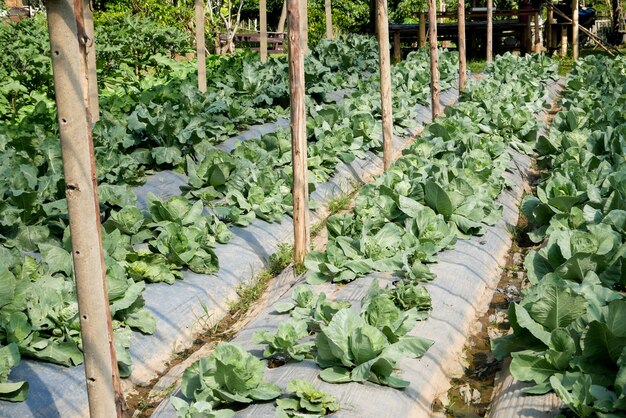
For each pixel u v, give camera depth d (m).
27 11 24.42
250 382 4.79
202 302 6.83
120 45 17.17
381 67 10.32
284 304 6.21
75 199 4.09
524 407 4.84
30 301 5.57
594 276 5.89
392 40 29.64
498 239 8.33
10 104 12.59
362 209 7.95
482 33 28.05
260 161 9.70
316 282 6.84
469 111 13.12
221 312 6.93
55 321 5.57
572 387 4.53
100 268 4.24
